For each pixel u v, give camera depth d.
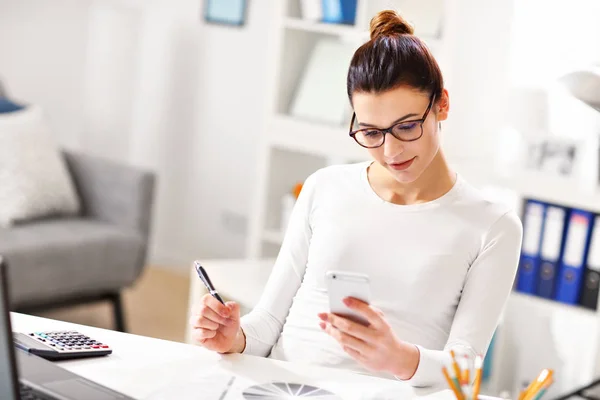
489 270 1.76
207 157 5.14
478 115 3.43
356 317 1.51
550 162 3.30
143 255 4.08
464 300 1.76
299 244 1.92
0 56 5.29
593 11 3.26
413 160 1.70
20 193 3.91
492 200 1.83
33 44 5.40
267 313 1.90
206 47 5.09
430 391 1.60
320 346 1.80
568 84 1.98
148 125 5.39
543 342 3.13
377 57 1.67
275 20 3.90
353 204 1.86
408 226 1.81
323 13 3.83
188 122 5.20
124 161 5.45
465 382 1.38
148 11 5.32
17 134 4.01
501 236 1.78
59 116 5.55
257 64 4.86
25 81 5.41
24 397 1.38
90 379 1.50
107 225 4.08
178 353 1.69
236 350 1.78
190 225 5.26
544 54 3.36
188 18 5.16
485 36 3.37
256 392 1.52
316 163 4.18
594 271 3.07
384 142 1.68
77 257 3.82
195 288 3.07
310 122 3.85
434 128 1.71
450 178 1.84
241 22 4.89
